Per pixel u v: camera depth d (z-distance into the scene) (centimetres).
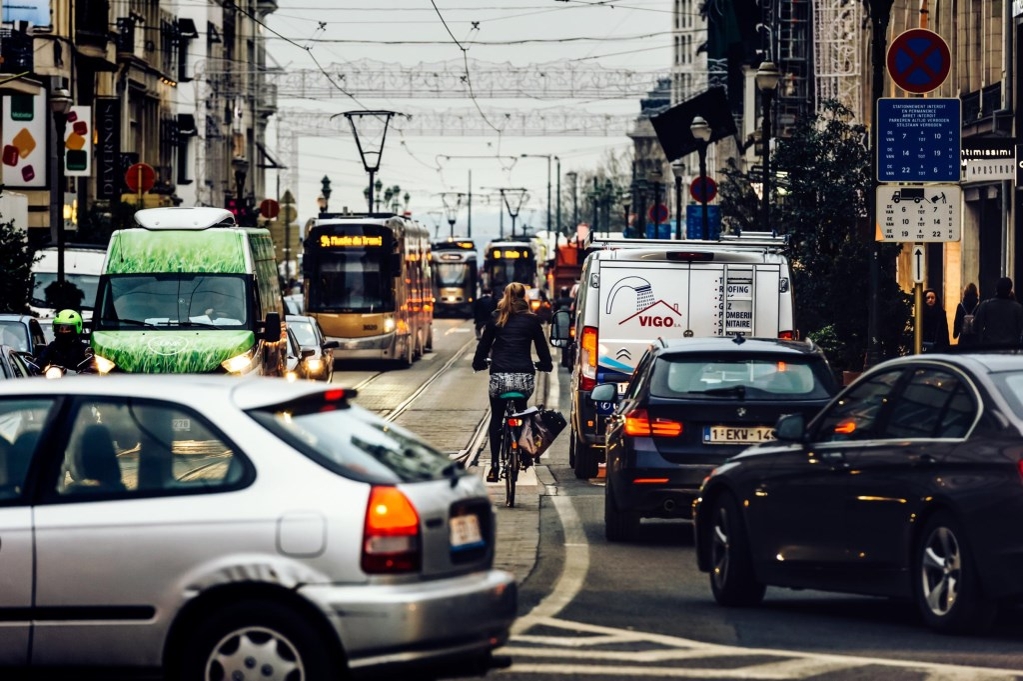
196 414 1939
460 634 1884
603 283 4881
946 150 5016
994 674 2197
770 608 2859
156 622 1873
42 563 1892
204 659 1861
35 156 11894
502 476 4644
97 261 9675
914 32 4988
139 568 1875
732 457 3222
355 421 2034
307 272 11281
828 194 8575
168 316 6331
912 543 2544
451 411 8000
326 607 1838
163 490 1908
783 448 2838
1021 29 8919
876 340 5725
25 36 12606
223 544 1866
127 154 16662
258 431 1920
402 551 1856
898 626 2631
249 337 6281
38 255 8900
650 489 3531
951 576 2475
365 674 1838
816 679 2177
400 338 11562
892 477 2572
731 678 2184
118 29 16750
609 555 3500
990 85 9475
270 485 1886
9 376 4394
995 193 9681
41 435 1955
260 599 1861
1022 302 9119
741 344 3678
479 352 4541
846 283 7844
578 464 5150
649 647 2420
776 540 2788
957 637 2481
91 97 15350
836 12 13625
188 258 6456
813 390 3581
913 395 2628
